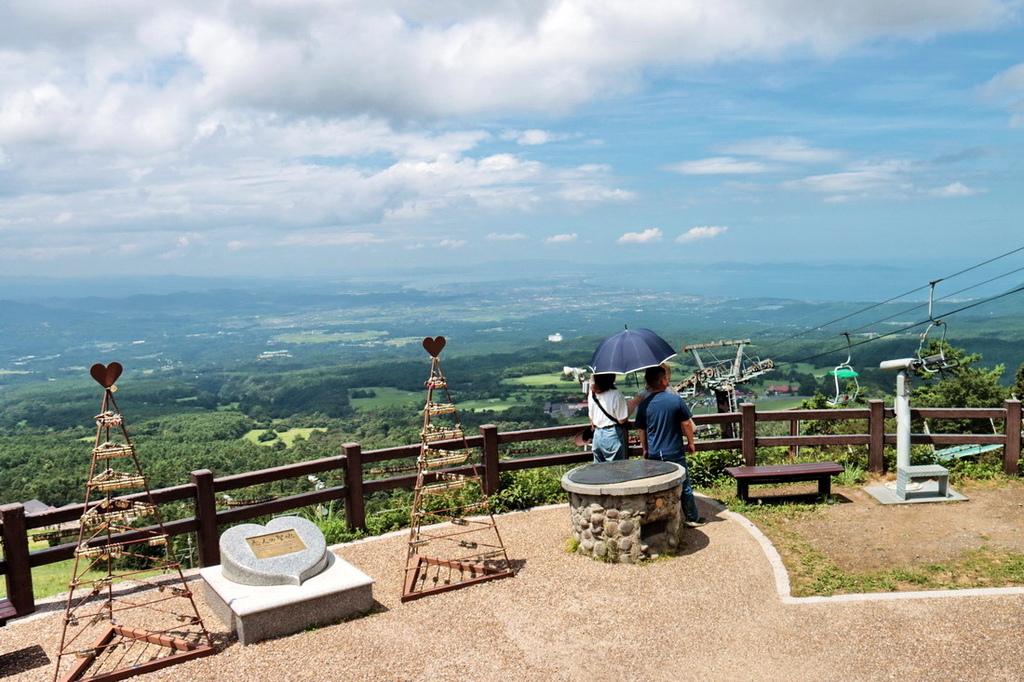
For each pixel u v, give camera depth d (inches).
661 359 289.6
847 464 372.5
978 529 275.4
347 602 219.5
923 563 245.0
